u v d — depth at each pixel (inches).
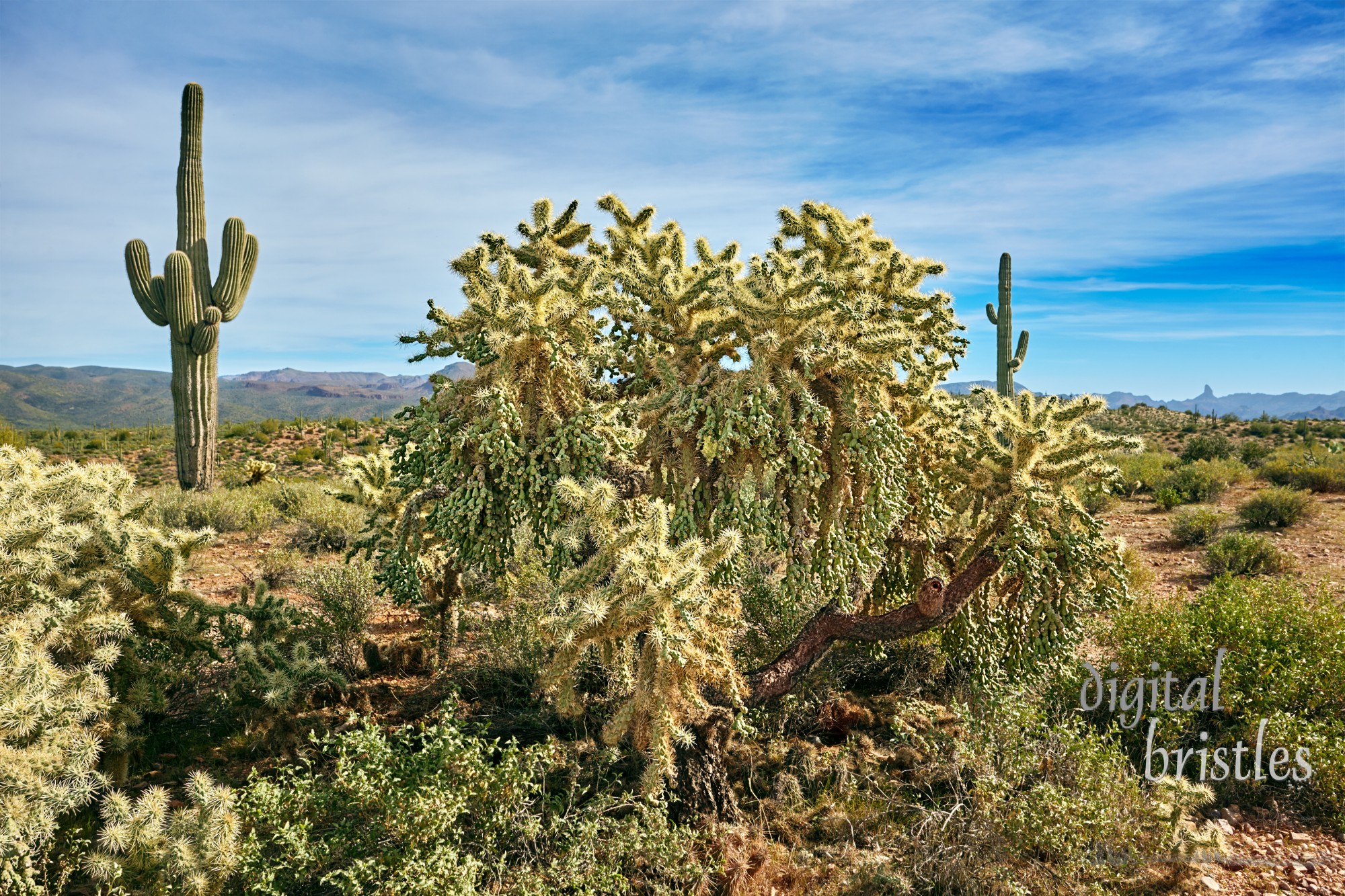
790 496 186.5
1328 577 395.2
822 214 203.8
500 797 159.0
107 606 196.5
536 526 187.2
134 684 196.5
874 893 159.6
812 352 183.5
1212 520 501.4
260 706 217.0
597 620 143.6
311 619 271.3
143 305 736.3
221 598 349.1
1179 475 728.3
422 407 194.9
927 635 262.7
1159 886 165.3
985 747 188.4
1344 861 175.5
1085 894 157.2
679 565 150.1
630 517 188.1
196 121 767.1
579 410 192.9
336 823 157.1
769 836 180.5
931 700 253.3
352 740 160.4
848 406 180.2
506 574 264.5
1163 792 177.5
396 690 261.1
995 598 222.2
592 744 203.0
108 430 1707.7
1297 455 916.0
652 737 149.0
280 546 464.8
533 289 186.4
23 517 188.7
